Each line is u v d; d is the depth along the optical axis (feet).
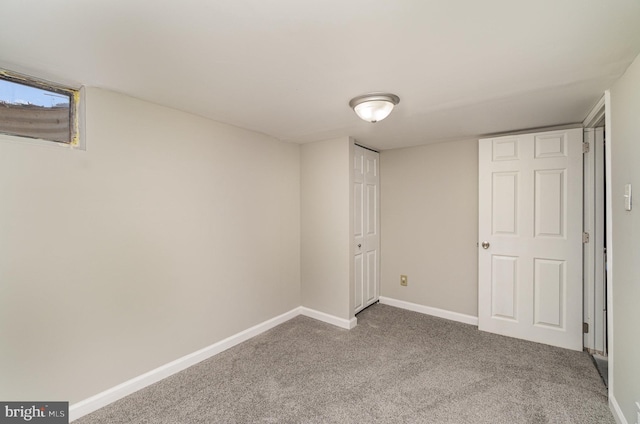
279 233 9.98
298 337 8.93
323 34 3.94
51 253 5.20
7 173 4.77
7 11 3.39
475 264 9.90
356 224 10.49
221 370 7.11
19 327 4.90
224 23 3.67
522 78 5.30
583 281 8.02
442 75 5.18
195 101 6.47
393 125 8.36
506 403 5.86
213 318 7.88
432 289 10.75
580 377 6.72
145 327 6.48
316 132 9.12
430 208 10.78
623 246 5.12
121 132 6.07
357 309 10.67
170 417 5.54
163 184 6.78
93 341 5.71
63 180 5.32
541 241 8.41
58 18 3.56
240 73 5.10
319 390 6.32
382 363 7.38
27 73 5.06
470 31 3.88
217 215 7.98
